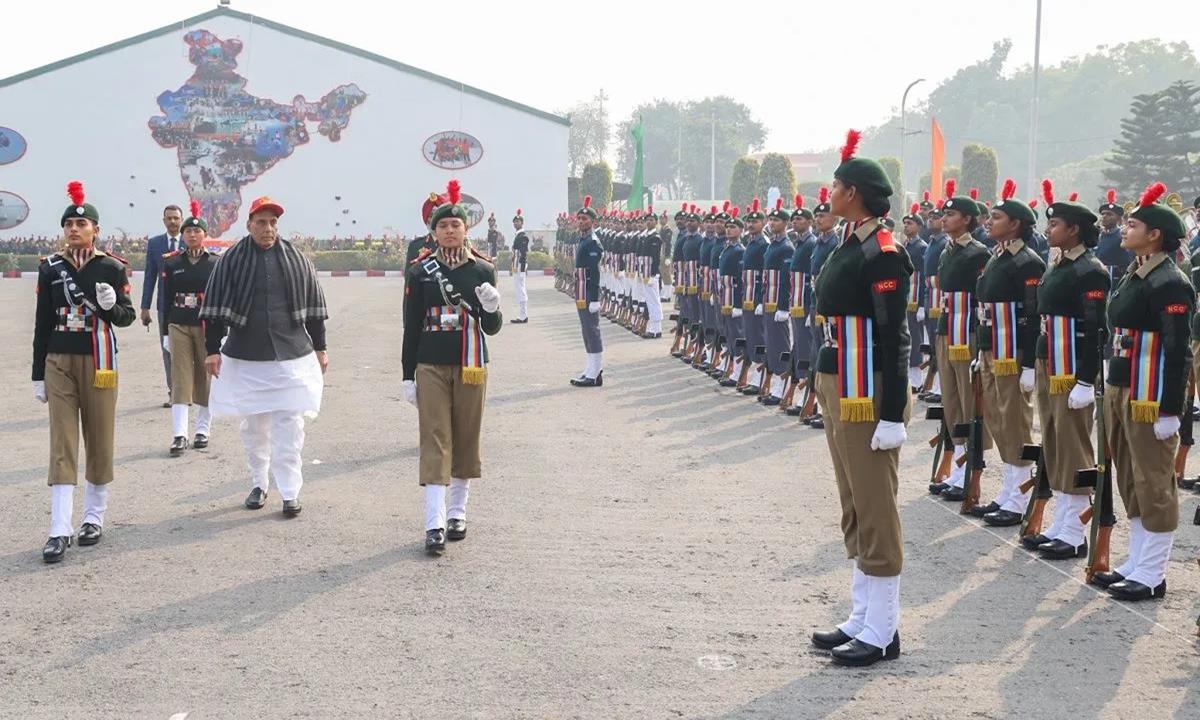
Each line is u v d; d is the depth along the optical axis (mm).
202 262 9555
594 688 4797
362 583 6199
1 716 4520
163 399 12414
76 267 6852
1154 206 5824
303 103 49906
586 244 13422
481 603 5871
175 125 49188
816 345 11258
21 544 6953
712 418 11406
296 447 7602
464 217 7016
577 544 6941
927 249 12078
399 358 16234
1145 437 5832
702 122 116625
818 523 7402
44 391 6840
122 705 4625
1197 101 50625
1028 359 7156
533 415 11547
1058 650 5219
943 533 7207
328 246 49219
